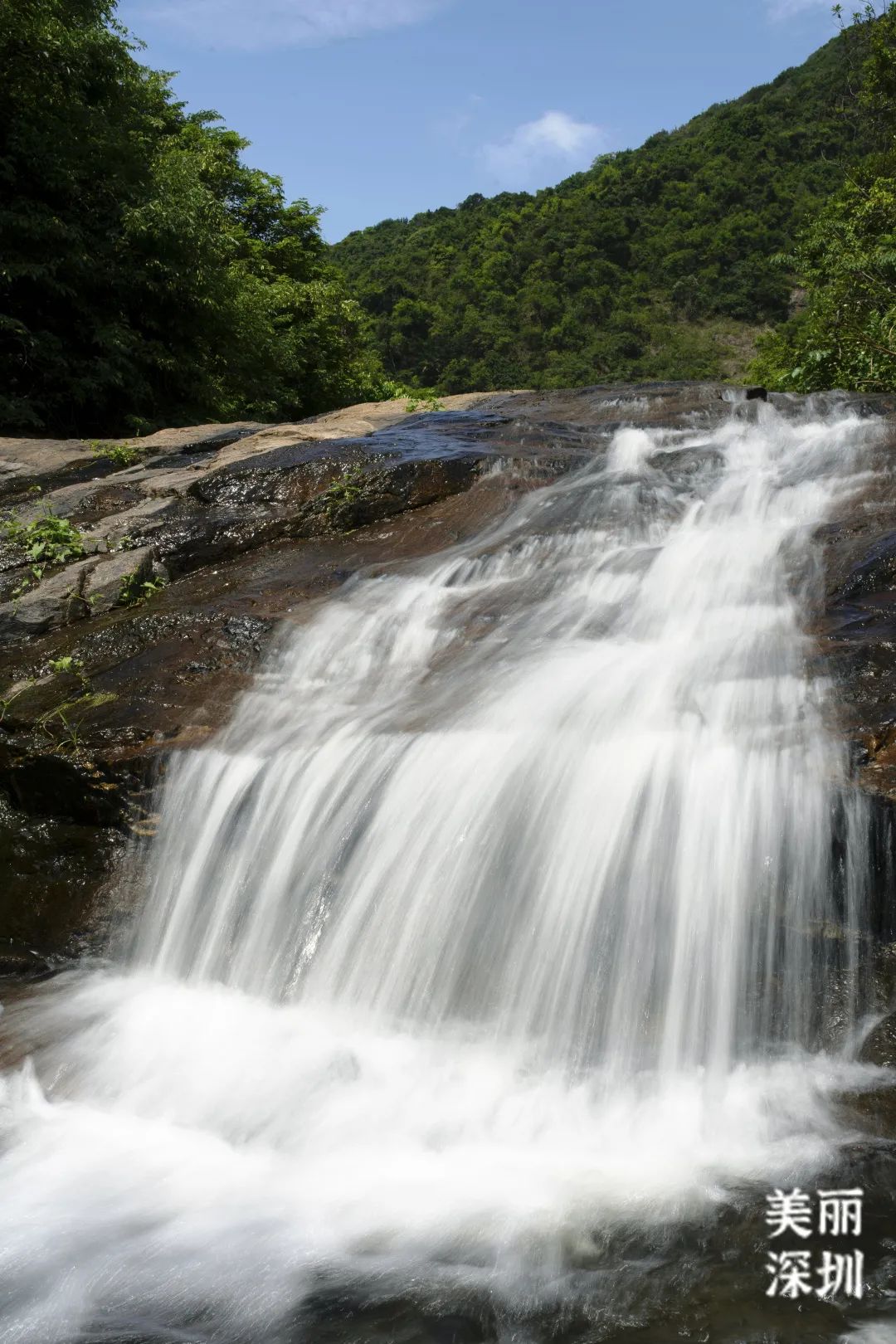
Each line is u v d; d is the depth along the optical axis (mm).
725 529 6527
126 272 17531
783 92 162375
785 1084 3586
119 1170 3537
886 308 16281
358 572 6898
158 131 25609
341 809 4680
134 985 4664
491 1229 3158
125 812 5266
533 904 4141
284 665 6039
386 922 4352
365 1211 3270
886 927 3793
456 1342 2732
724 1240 3027
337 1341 2760
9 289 16344
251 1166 3547
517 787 4371
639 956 3938
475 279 136625
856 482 6895
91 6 18203
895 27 27078
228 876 4824
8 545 7801
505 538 6969
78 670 6273
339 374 27734
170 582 7328
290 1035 4207
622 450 8039
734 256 133125
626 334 124938
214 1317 2869
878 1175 3207
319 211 32594
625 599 5930
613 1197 3248
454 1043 4027
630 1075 3764
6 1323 2873
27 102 16922
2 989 4668
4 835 5406
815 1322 2723
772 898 3855
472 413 9820
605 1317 2783
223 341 20188
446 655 5742
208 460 9203
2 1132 3754
